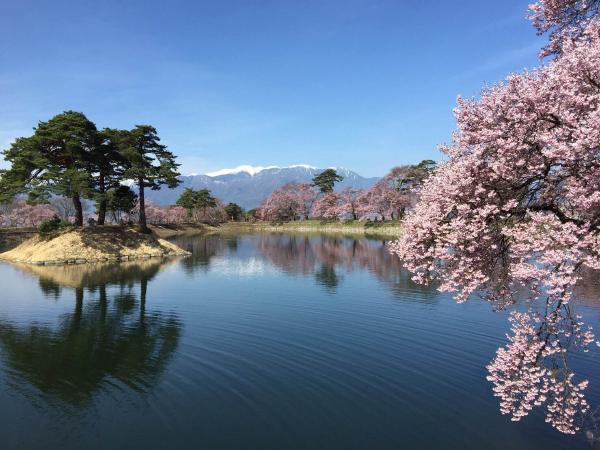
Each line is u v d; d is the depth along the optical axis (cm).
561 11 1145
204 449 980
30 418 1110
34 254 4334
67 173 4278
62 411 1148
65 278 3269
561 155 816
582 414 1157
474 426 1103
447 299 2502
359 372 1430
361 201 10794
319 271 3666
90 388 1294
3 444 988
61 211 9894
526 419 1142
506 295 1048
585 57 864
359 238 7962
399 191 9519
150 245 4959
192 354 1585
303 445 1007
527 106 904
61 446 983
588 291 2181
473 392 1292
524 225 929
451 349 1652
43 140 4397
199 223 12356
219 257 4797
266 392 1277
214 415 1137
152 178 5306
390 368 1466
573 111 881
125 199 5209
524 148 906
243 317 2109
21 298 2538
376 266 3962
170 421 1103
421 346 1686
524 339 998
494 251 991
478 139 951
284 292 2741
